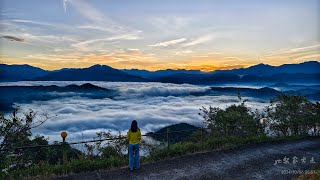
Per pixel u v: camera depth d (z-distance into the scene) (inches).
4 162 350.3
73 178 366.3
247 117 714.2
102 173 390.0
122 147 507.2
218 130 673.0
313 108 801.6
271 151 539.5
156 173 394.3
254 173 405.1
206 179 376.5
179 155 493.7
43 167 396.8
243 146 576.1
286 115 784.3
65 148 408.8
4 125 360.2
